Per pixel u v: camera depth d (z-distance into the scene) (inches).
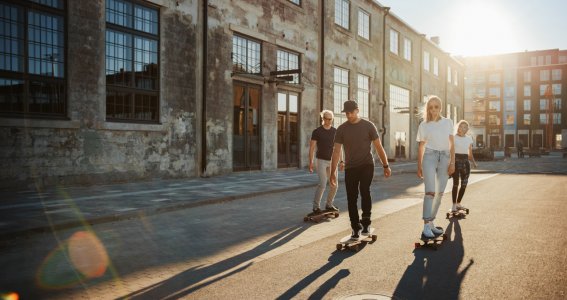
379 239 213.2
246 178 516.4
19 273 159.0
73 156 385.7
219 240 214.1
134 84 440.8
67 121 377.7
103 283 148.6
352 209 203.9
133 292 139.8
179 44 486.9
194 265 170.9
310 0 719.7
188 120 500.7
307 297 133.1
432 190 207.6
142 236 221.5
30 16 355.6
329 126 276.8
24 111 352.2
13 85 345.1
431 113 215.9
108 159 415.2
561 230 229.5
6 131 341.7
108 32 414.6
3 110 339.6
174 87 482.0
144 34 450.6
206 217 277.9
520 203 335.9
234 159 571.5
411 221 261.9
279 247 199.9
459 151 285.1
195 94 509.0
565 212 290.5
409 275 153.9
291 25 671.1
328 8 766.5
